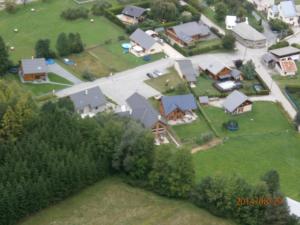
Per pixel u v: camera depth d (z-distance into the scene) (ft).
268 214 339.77
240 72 562.25
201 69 566.77
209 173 422.00
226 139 468.34
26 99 413.18
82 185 369.91
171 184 365.81
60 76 544.21
